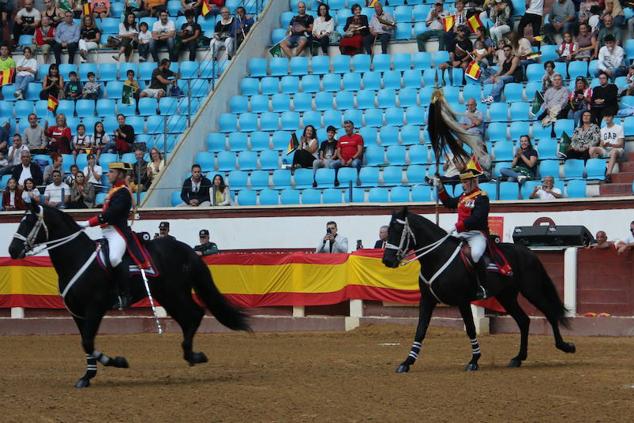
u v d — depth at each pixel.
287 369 14.59
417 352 14.00
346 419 10.26
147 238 15.80
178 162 26.61
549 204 22.56
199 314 13.99
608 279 20.56
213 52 29.00
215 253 23.20
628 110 24.97
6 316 23.45
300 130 27.59
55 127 28.27
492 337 19.97
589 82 25.94
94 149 27.89
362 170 25.61
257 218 24.48
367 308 21.75
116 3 33.28
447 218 23.14
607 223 22.16
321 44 29.64
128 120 28.80
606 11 26.66
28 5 32.88
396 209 23.55
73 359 17.00
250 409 10.85
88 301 13.08
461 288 14.10
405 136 26.39
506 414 10.45
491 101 26.50
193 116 28.12
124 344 19.69
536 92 25.64
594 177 23.86
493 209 22.92
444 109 15.91
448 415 10.42
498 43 27.59
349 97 27.91
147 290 13.19
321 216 24.12
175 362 16.09
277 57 29.80
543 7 28.81
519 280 15.03
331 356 16.59
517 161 24.23
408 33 29.61
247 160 26.97
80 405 11.21
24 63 30.84
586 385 12.37
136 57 31.25
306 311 22.28
